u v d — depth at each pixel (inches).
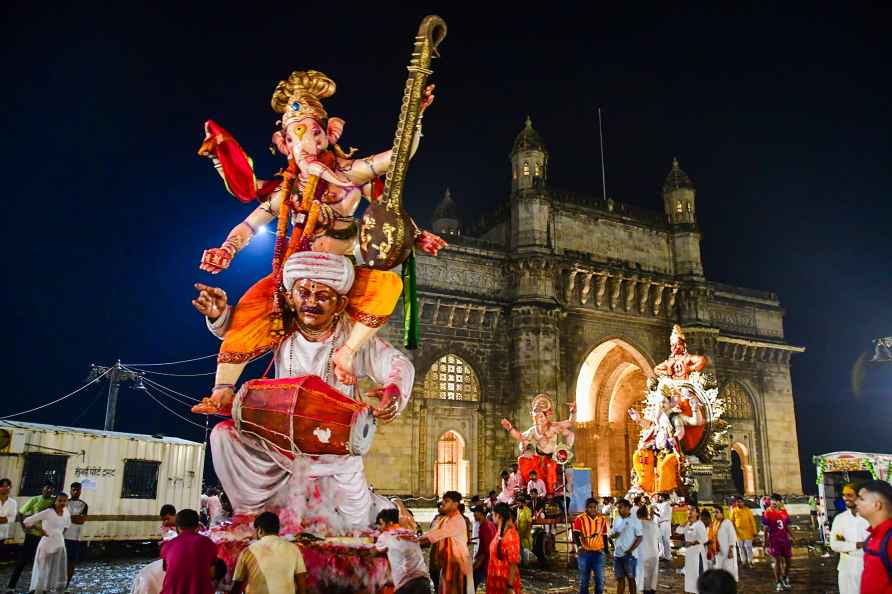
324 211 244.7
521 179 1611.7
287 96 264.7
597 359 1723.7
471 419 1449.3
